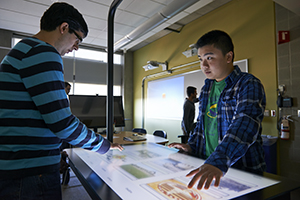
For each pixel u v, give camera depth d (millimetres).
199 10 3818
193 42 4262
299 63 2551
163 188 520
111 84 1260
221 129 973
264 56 2934
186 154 951
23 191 640
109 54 1252
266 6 2930
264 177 601
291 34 2637
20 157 634
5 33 4523
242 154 653
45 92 633
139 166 733
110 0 3322
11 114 625
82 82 5648
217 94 1060
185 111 3631
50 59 667
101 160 831
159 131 3270
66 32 789
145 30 3717
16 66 634
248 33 3172
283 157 2666
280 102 2670
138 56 6246
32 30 4566
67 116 676
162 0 3367
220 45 873
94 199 499
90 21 4121
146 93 5797
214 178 548
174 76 4734
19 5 3453
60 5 775
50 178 695
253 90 803
